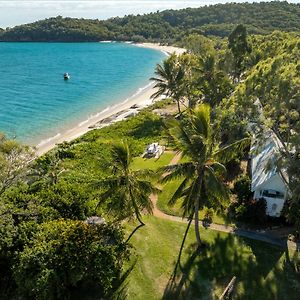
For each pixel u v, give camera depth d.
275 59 29.09
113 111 77.12
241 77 70.62
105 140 55.59
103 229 27.31
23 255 24.58
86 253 24.80
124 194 28.09
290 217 29.50
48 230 26.70
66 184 34.06
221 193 24.50
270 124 27.52
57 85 102.88
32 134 62.88
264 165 32.28
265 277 25.94
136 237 30.38
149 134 58.06
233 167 39.97
